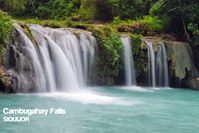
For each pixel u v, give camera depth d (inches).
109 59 713.6
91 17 1062.4
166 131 363.3
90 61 682.2
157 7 932.6
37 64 562.6
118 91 650.2
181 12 900.6
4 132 326.0
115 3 1050.1
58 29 658.2
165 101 561.9
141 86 766.5
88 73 679.1
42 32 613.6
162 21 920.3
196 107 515.8
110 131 349.1
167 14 927.0
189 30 897.5
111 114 426.0
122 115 424.5
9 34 535.8
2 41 526.3
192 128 380.5
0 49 520.1
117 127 366.0
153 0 1037.2
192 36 887.1
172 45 805.9
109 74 720.3
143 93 649.0
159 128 373.4
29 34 571.5
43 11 1160.8
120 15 1051.3
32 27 618.5
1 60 518.6
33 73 553.9
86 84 674.8
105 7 1058.7
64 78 609.9
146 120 406.6
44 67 576.7
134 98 572.1
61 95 550.9
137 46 760.3
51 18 1140.5
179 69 802.2
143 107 487.8
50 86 581.6
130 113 438.9
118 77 739.4
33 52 559.8
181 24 925.8
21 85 533.3
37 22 836.0
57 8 1162.6
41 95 535.2
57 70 600.7
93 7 1061.1
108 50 711.1
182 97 624.7
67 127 354.0
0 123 355.3
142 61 765.3
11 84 517.3
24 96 508.7
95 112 432.1
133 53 755.4
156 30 904.3
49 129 343.0
